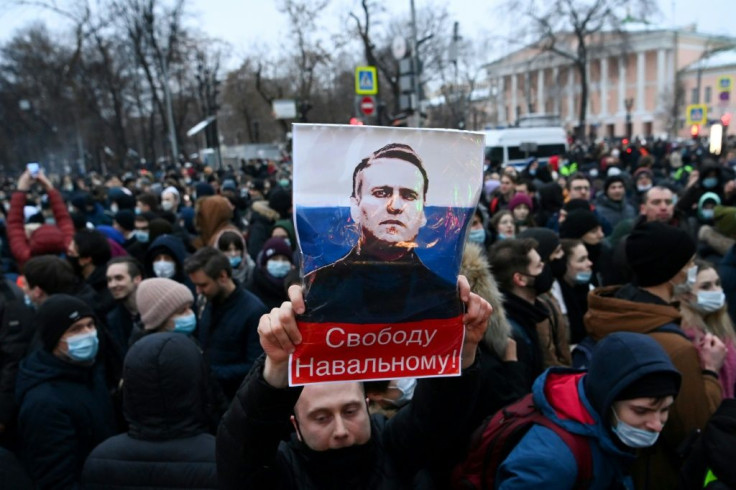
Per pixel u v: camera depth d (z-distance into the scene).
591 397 1.94
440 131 1.32
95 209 9.20
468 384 1.63
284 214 7.30
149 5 28.61
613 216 7.08
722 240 4.82
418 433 1.76
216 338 3.68
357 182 1.28
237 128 45.53
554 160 16.16
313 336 1.28
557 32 34.50
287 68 34.53
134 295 4.02
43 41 35.69
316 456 1.74
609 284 4.74
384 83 34.47
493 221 5.81
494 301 2.57
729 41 56.72
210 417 2.56
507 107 71.50
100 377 2.95
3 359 3.28
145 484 2.26
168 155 46.41
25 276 3.76
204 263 3.61
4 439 2.79
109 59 31.61
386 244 1.30
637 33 63.34
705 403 2.29
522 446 1.94
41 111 40.09
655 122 63.75
